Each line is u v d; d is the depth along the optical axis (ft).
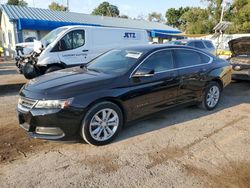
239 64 29.60
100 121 13.76
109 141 14.17
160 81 16.21
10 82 30.91
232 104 22.35
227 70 21.40
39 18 74.23
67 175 11.10
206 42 46.16
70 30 31.01
